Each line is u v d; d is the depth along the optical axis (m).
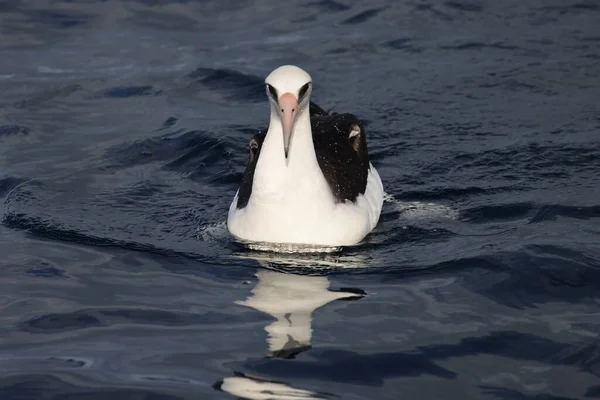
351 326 10.54
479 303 11.02
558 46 19.70
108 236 13.02
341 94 17.98
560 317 10.62
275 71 12.02
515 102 17.34
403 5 22.25
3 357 9.95
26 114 17.50
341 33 21.00
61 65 19.70
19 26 21.48
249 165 13.73
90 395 9.20
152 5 22.61
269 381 9.41
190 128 16.73
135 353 9.98
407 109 17.19
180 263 12.27
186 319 10.77
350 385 9.35
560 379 9.42
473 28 20.89
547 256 11.88
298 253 12.57
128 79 19.03
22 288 11.55
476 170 14.90
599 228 12.79
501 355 9.88
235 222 12.96
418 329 10.43
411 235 13.05
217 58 19.97
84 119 17.39
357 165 13.74
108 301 11.22
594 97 17.39
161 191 14.58
